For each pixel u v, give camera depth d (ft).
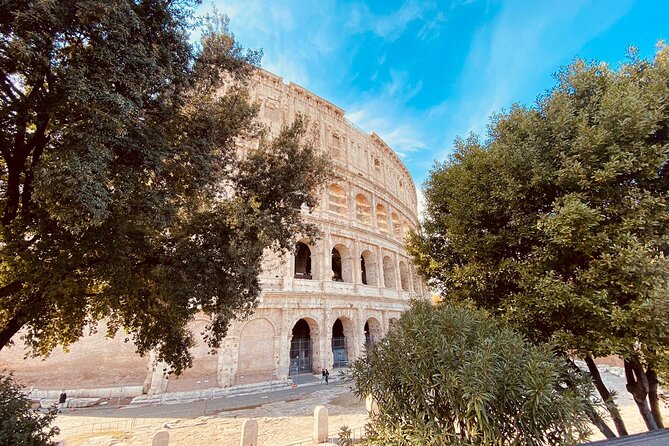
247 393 96.02
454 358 25.39
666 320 26.71
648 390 39.47
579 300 29.48
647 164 29.40
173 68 37.55
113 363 97.45
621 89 33.14
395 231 193.06
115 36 29.27
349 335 134.62
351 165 164.04
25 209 35.73
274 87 143.84
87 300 49.21
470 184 41.93
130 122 30.91
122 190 31.42
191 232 47.88
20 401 34.04
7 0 24.53
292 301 116.67
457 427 26.12
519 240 36.27
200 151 42.50
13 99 30.27
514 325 33.55
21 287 39.88
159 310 49.24
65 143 28.14
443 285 48.42
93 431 63.31
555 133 35.12
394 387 28.40
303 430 62.80
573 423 22.45
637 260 27.91
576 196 31.01
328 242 135.23
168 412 77.10
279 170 54.80
